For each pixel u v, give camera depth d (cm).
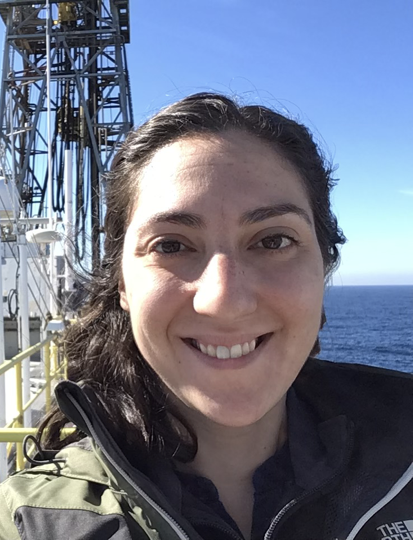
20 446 79
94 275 42
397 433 35
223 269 29
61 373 121
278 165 32
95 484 31
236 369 30
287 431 36
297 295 30
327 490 32
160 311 30
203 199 30
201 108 32
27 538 28
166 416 34
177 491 31
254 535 31
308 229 31
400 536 31
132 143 35
